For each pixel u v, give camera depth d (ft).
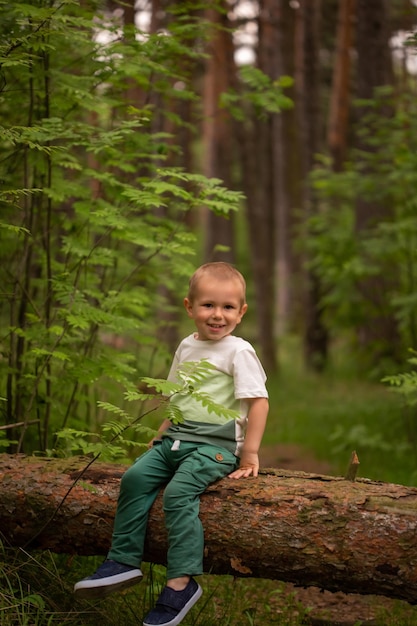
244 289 11.07
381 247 27.09
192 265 18.69
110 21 14.64
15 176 15.31
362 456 22.49
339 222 34.65
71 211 17.52
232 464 10.41
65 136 12.73
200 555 9.73
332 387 36.06
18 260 16.15
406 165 25.68
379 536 9.41
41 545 10.91
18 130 13.01
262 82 17.72
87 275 16.25
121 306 16.07
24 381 13.71
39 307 15.01
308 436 26.03
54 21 12.26
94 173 14.46
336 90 43.16
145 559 10.48
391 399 29.45
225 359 10.75
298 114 50.78
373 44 32.14
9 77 14.79
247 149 43.27
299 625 12.20
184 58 18.75
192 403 10.66
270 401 34.09
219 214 13.89
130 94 24.99
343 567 9.53
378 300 32.42
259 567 9.95
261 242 43.80
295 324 60.08
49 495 10.61
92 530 10.52
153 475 10.29
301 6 41.65
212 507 10.00
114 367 13.69
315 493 9.89
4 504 10.73
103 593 9.77
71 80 14.37
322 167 42.06
